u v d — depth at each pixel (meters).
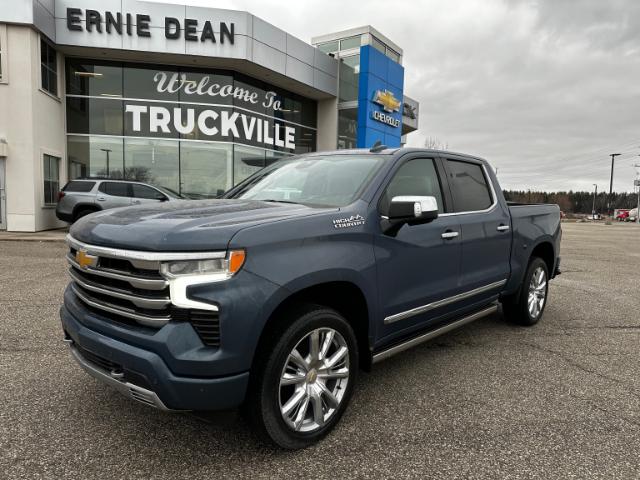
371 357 3.27
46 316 5.37
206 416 2.47
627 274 9.95
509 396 3.57
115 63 18.17
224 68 18.81
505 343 4.87
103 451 2.72
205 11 17.28
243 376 2.43
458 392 3.62
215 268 2.38
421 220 3.27
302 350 2.82
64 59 17.56
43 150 15.77
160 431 2.95
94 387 3.55
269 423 2.59
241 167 19.73
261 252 2.50
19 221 15.04
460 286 4.04
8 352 4.24
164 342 2.33
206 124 18.94
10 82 14.72
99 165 18.30
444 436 2.96
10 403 3.28
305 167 3.99
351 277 2.92
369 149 3.96
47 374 3.77
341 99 23.22
